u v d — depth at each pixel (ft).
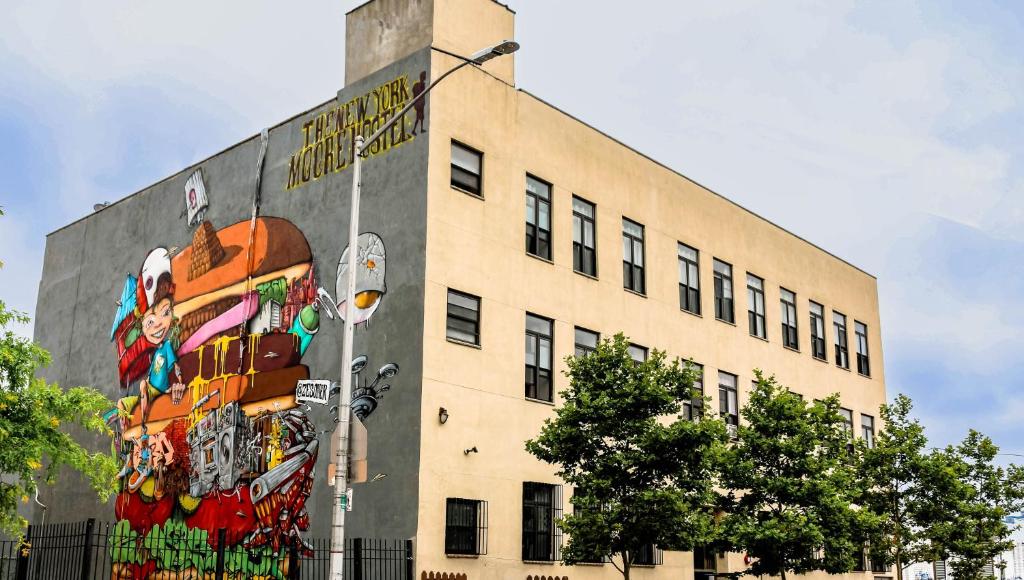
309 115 101.24
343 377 60.03
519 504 87.97
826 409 95.09
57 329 130.72
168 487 105.09
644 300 106.93
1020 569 164.96
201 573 97.66
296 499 90.38
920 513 109.29
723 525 87.04
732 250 123.44
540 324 94.38
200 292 108.78
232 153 109.60
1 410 78.18
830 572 89.45
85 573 80.43
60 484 120.06
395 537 80.43
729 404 117.50
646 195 110.63
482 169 91.50
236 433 98.58
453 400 84.07
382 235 88.79
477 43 94.63
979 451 118.93
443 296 85.25
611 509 75.10
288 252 99.25
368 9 97.91
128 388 115.65
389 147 90.68
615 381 78.43
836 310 144.66
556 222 97.86
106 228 126.93
